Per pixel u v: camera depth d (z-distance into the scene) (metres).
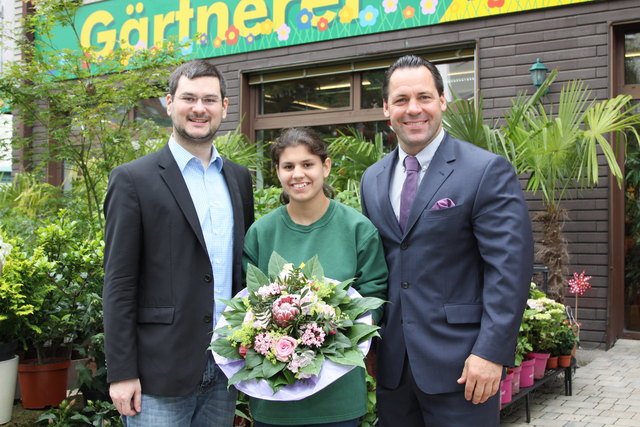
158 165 2.04
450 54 5.68
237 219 2.16
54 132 4.39
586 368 4.59
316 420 1.91
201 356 1.98
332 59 6.13
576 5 5.09
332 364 1.80
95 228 4.03
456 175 2.00
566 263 4.95
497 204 1.92
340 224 2.09
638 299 5.34
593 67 5.04
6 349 2.69
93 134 4.39
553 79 4.99
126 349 1.91
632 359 4.78
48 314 2.89
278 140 2.08
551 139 4.27
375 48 5.92
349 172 4.66
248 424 3.02
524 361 3.61
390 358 2.06
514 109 4.85
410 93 2.01
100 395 2.82
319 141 2.06
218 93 2.08
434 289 1.98
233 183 2.21
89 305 2.82
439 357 1.94
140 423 1.96
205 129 2.05
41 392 2.89
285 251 2.10
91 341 2.84
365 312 1.96
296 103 6.59
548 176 4.53
